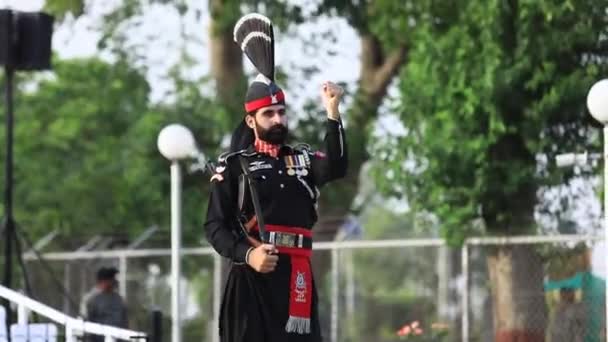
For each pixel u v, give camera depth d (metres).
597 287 32.59
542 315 33.78
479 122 34.97
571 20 34.03
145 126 56.91
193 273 47.94
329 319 43.12
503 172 34.91
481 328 35.44
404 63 48.97
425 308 39.72
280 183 17.91
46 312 26.03
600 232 34.28
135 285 45.91
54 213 63.16
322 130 48.41
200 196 55.41
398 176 36.31
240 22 18.30
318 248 39.16
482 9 34.44
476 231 35.62
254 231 17.94
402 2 40.84
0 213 63.94
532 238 33.38
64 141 65.38
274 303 17.86
